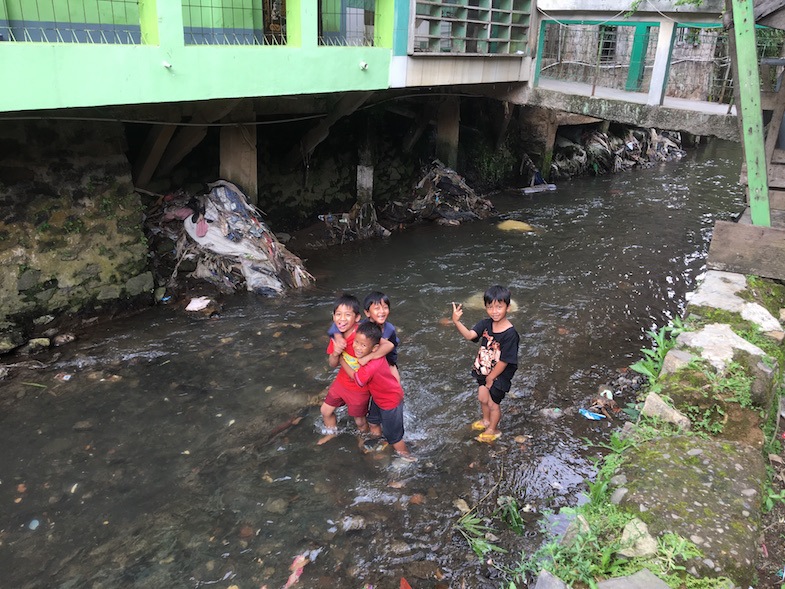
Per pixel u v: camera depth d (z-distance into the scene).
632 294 8.55
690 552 3.00
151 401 5.50
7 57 4.64
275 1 7.93
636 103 9.64
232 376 5.96
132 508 4.24
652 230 11.90
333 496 4.39
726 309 5.52
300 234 10.12
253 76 6.46
